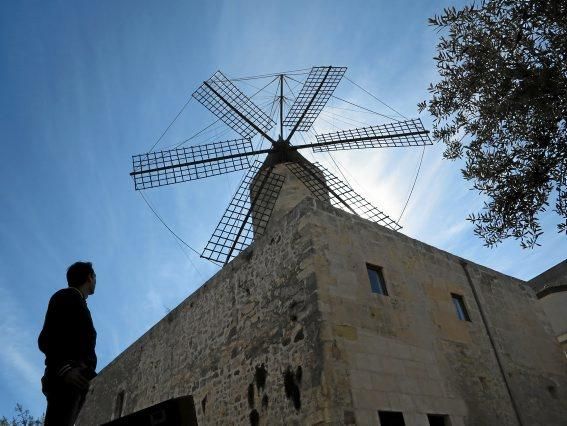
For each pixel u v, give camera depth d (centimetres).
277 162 1602
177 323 1276
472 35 603
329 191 1524
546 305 1569
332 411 693
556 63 522
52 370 265
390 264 990
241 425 873
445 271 1130
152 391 1277
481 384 975
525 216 581
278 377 823
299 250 896
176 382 1167
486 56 583
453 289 1109
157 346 1346
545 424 1045
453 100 645
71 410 258
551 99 526
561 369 1242
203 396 1027
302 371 774
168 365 1241
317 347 763
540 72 525
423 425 793
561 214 557
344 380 738
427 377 867
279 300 900
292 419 757
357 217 1007
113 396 1513
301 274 866
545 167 556
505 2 562
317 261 855
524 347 1180
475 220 619
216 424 948
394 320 895
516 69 554
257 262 1016
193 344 1155
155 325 1406
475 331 1070
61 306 288
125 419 305
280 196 1466
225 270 1130
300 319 825
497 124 609
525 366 1133
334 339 771
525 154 582
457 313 1080
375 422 726
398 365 832
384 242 1022
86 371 273
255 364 896
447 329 1000
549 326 1348
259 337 916
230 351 992
